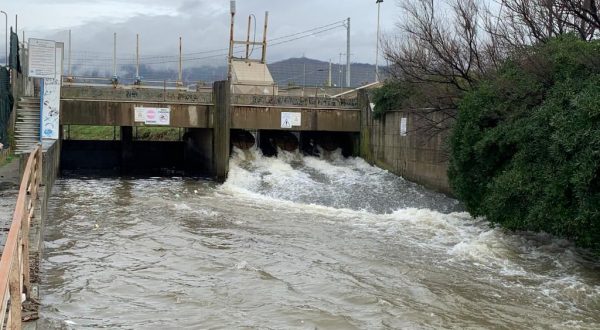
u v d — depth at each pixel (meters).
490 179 16.05
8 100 23.58
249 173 26.59
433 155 23.33
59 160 28.08
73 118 26.47
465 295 11.06
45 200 15.95
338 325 9.24
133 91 27.23
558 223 12.48
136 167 33.84
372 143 28.91
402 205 21.05
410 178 25.22
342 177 26.34
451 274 12.45
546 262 13.43
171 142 34.81
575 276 12.36
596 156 11.53
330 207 20.95
